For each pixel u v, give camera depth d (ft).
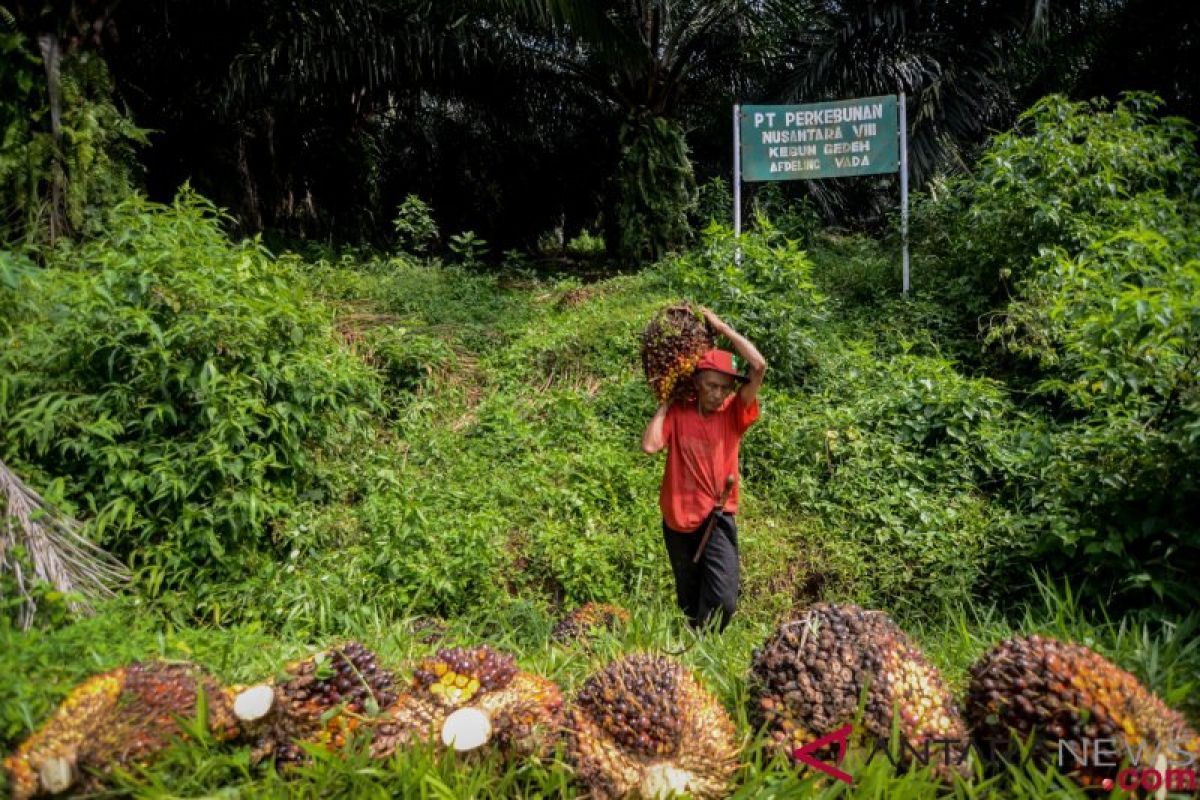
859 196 44.68
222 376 15.56
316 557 15.38
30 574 11.16
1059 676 7.89
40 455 14.65
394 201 47.75
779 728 8.41
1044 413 20.24
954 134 36.09
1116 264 17.74
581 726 8.09
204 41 33.06
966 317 24.70
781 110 27.76
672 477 13.25
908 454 18.25
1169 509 13.71
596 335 24.68
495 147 47.52
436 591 14.83
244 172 37.93
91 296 15.60
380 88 38.34
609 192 47.80
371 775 7.86
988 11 35.50
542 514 17.44
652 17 38.47
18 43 22.26
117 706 7.90
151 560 14.39
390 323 25.22
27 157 23.06
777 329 21.52
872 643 8.53
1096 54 37.45
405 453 19.70
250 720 8.14
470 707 8.40
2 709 8.07
